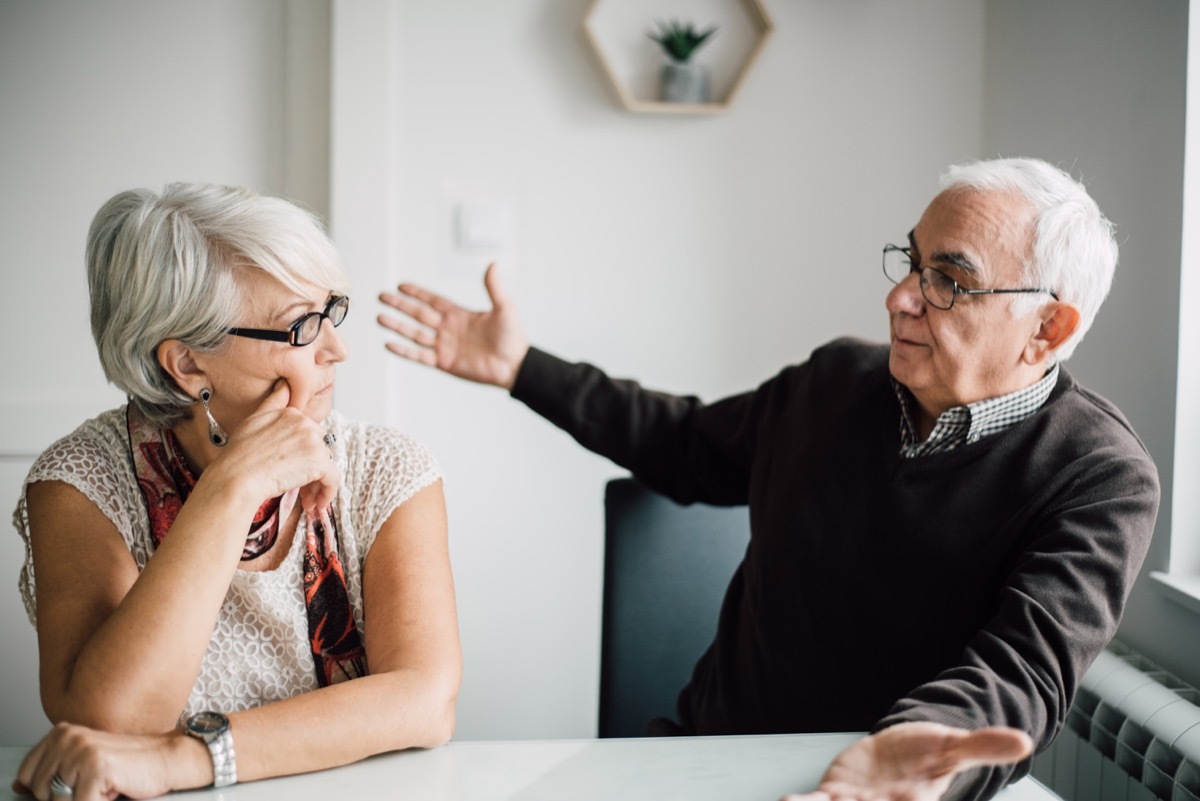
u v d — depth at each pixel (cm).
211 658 124
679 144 247
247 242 118
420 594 125
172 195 122
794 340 256
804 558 148
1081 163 203
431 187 240
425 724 109
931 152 252
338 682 128
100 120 230
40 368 234
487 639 256
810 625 147
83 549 120
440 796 98
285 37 234
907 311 135
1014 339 132
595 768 104
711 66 246
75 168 231
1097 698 163
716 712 163
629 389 182
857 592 143
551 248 246
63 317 233
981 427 135
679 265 250
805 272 254
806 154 250
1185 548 175
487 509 252
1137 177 184
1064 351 133
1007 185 131
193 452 129
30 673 235
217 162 236
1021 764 108
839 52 248
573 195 245
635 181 246
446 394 246
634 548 179
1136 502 125
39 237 231
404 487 133
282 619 125
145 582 109
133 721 105
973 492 135
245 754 100
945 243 131
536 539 254
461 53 237
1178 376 173
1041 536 127
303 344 121
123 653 105
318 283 122
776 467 159
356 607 131
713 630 181
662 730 171
